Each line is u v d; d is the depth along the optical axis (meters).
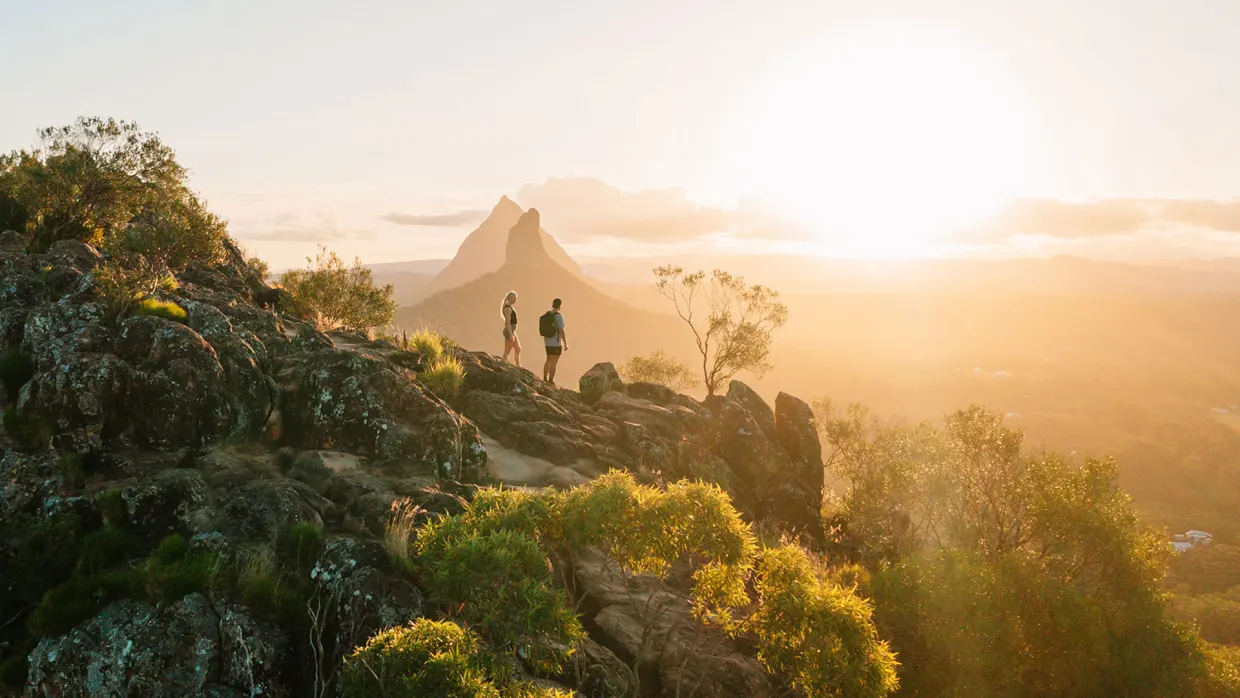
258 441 11.46
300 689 7.25
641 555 7.83
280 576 8.21
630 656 9.03
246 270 21.45
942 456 16.66
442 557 7.36
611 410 19.05
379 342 17.30
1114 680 11.37
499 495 8.27
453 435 12.09
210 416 10.89
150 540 8.91
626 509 7.92
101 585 7.92
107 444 10.16
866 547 17.84
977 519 15.92
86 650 7.24
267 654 7.17
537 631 6.73
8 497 9.05
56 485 9.26
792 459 20.67
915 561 12.87
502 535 7.19
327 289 20.88
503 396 16.27
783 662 8.05
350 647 7.18
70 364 10.24
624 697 8.21
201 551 8.48
